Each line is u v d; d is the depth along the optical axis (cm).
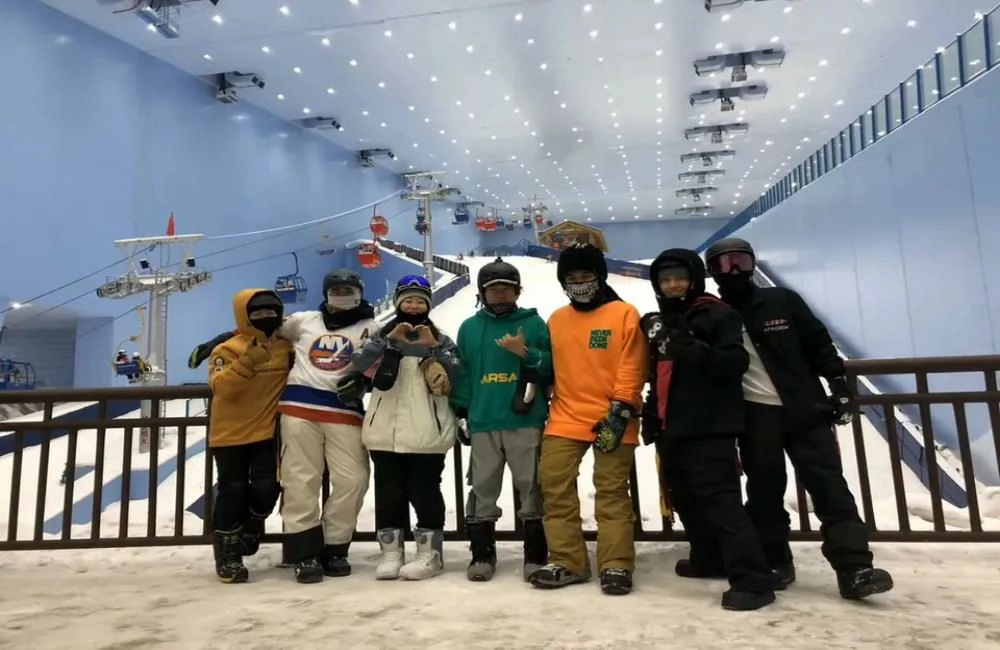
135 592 254
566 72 1529
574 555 250
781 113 1802
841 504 226
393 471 282
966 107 799
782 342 245
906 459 773
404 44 1390
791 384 241
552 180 2569
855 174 1101
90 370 1262
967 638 180
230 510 276
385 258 2316
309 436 279
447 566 291
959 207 816
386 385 266
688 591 238
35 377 1306
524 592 240
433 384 273
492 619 206
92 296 1243
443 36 1351
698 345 225
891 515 418
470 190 2744
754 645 178
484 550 266
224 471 282
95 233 1262
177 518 327
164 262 1411
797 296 254
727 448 233
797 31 1329
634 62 1477
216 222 1605
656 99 1705
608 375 259
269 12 1241
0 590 261
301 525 272
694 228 3419
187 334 1497
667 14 1268
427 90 1648
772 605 215
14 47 1120
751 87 1609
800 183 1647
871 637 182
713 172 2436
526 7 1232
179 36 1326
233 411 284
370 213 2358
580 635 189
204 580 276
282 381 296
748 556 217
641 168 2398
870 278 1048
